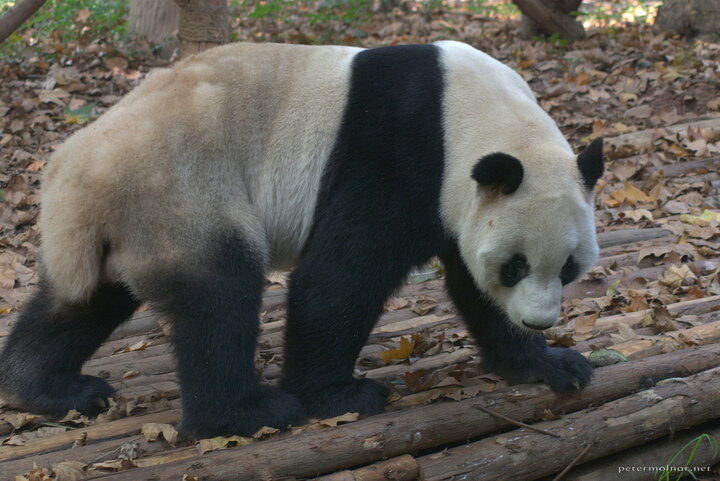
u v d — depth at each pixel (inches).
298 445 254.4
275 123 292.7
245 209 283.1
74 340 308.2
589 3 1079.0
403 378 326.0
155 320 400.5
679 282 400.2
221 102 287.0
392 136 282.7
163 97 286.7
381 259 281.0
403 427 263.7
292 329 288.4
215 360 271.3
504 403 279.9
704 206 493.4
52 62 731.4
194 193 274.1
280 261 308.7
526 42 786.8
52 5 845.8
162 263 270.7
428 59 292.4
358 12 916.0
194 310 271.0
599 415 272.7
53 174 282.0
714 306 367.2
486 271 276.7
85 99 668.1
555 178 268.4
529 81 704.4
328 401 291.6
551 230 261.9
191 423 277.6
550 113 642.2
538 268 265.7
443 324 380.2
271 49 303.6
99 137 277.6
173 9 778.8
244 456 249.9
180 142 276.5
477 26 910.4
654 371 295.0
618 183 531.5
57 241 272.1
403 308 406.9
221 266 273.1
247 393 279.1
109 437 285.9
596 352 317.7
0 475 261.4
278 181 292.4
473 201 277.3
